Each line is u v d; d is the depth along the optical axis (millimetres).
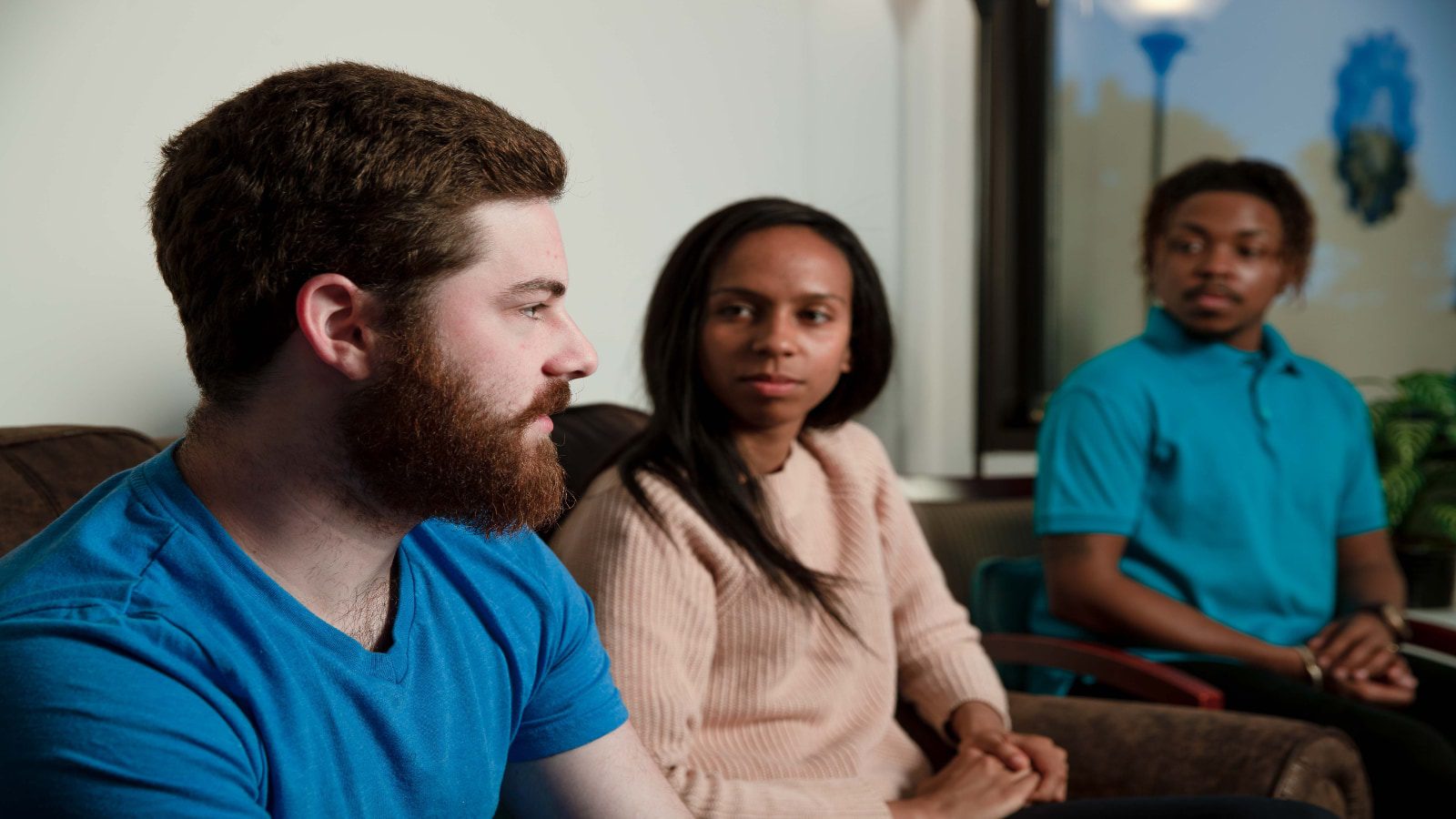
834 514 1265
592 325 1912
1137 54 2779
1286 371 1860
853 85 2516
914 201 2719
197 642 581
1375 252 2945
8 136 1222
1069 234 2787
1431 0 2939
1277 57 2850
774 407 1166
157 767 538
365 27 1548
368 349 621
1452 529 2361
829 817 1067
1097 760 1295
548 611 784
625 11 1940
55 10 1249
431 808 683
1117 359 1825
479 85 1703
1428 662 1762
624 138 1953
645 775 847
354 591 668
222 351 622
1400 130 2939
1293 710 1530
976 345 2744
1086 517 1720
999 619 1857
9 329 1229
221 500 630
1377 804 1465
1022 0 2709
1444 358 2992
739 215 1189
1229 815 1042
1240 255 1786
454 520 662
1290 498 1804
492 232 636
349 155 603
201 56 1375
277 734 601
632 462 1146
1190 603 1768
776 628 1142
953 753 1353
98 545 595
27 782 517
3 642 541
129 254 1323
